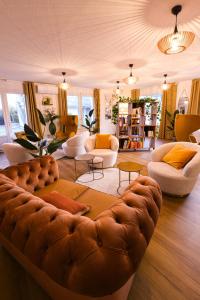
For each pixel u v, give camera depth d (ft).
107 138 12.91
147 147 17.89
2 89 17.24
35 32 7.26
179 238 5.63
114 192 8.85
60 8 5.63
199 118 14.17
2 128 18.12
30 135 9.07
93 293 2.23
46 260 2.54
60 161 14.26
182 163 8.18
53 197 5.00
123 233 2.56
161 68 13.60
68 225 2.73
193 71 14.83
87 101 24.93
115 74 15.43
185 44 6.14
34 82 19.01
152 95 24.11
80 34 7.48
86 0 5.24
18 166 5.87
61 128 20.42
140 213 3.03
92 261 2.21
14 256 4.61
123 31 7.23
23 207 3.25
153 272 4.45
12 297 3.90
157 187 4.06
